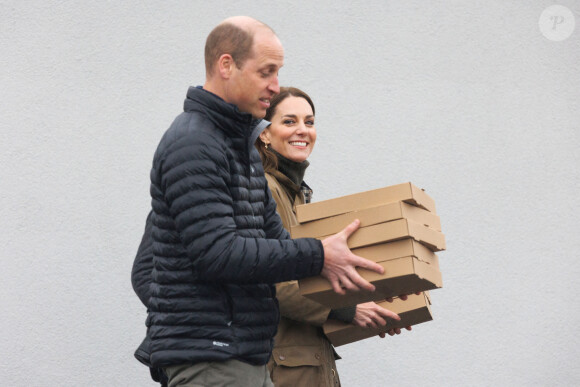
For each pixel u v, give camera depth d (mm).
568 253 16891
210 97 7992
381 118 16719
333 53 16750
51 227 15516
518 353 16562
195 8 16391
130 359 15359
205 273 7520
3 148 15648
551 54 17188
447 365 16406
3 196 15516
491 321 16609
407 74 16859
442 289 16594
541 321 16688
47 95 15859
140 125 15969
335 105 16641
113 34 16156
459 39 17078
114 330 15398
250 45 8109
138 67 16125
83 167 15750
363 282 8219
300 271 7914
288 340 10883
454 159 16844
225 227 7539
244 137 8188
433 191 16750
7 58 15875
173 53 16219
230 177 8000
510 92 17109
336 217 8648
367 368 16172
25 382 15094
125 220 15695
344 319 10820
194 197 7539
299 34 16719
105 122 15906
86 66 16000
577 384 16562
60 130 15781
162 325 7809
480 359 16484
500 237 16828
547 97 17141
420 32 17016
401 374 16250
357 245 8430
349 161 16516
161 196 7859
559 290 16781
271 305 8336
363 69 16781
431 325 16469
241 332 7922
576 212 16984
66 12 16094
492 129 17016
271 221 9320
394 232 8312
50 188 15617
